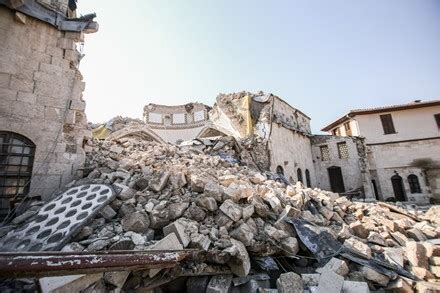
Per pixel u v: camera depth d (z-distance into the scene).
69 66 7.13
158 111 26.41
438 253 4.82
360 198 19.86
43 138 6.38
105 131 19.70
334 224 6.66
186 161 9.55
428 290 4.11
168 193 5.50
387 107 22.67
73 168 6.76
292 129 19.75
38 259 2.36
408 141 21.89
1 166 5.70
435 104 21.48
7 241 4.07
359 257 4.98
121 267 2.90
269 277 4.39
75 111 7.02
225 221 4.79
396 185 21.52
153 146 11.39
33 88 6.42
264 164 15.11
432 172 20.61
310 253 5.09
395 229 6.52
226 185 6.90
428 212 8.88
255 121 17.03
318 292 3.87
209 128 21.09
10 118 5.97
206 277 4.11
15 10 6.32
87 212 4.64
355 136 22.16
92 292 3.09
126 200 5.23
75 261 2.55
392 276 4.50
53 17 6.96
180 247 3.95
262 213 5.48
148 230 4.44
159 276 3.68
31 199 5.93
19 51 6.34
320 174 22.98
